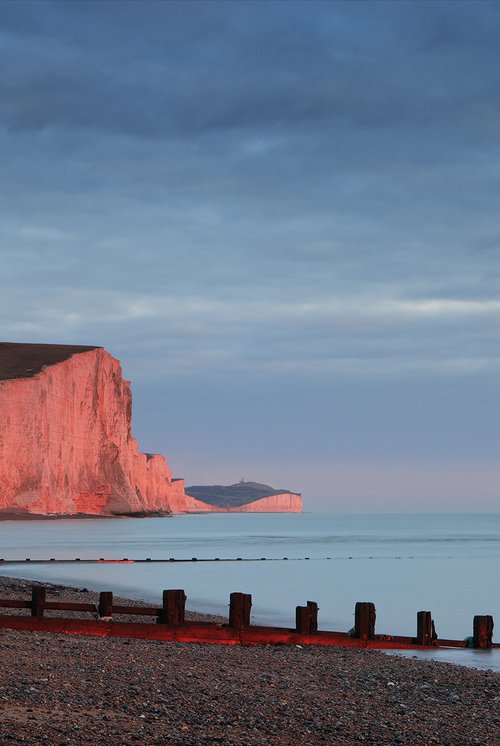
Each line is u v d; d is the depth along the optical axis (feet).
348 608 185.37
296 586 234.17
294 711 72.54
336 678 89.15
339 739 65.05
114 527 633.20
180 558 341.00
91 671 81.41
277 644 109.60
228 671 88.38
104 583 223.51
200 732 63.46
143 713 67.10
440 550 436.35
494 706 79.00
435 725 70.85
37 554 331.16
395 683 87.92
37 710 64.69
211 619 148.25
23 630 105.40
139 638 106.42
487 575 282.15
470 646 118.73
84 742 57.82
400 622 167.32
